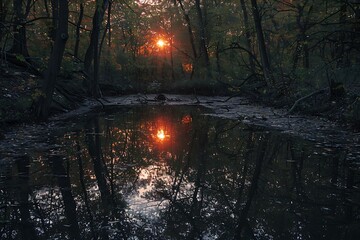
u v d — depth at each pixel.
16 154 7.21
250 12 28.64
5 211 4.39
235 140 9.27
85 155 7.39
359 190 5.27
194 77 30.94
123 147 8.30
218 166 6.67
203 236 3.74
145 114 15.45
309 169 6.40
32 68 15.48
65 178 5.79
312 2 17.02
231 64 31.55
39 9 24.00
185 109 17.80
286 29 20.38
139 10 24.77
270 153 7.70
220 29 28.58
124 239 3.65
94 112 15.79
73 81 21.50
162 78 34.44
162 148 8.26
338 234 3.79
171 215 4.34
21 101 11.54
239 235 3.78
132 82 31.36
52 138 9.05
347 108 11.05
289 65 19.58
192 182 5.71
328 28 16.88
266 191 5.25
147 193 5.16
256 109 16.77
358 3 13.62
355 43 13.93
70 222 4.07
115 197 4.96
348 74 13.95
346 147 8.04
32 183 5.50
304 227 3.98
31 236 3.70
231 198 4.98
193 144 8.78
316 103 13.62
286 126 11.15
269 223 4.12
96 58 21.81
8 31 13.41
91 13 28.14
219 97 25.92
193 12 35.16
